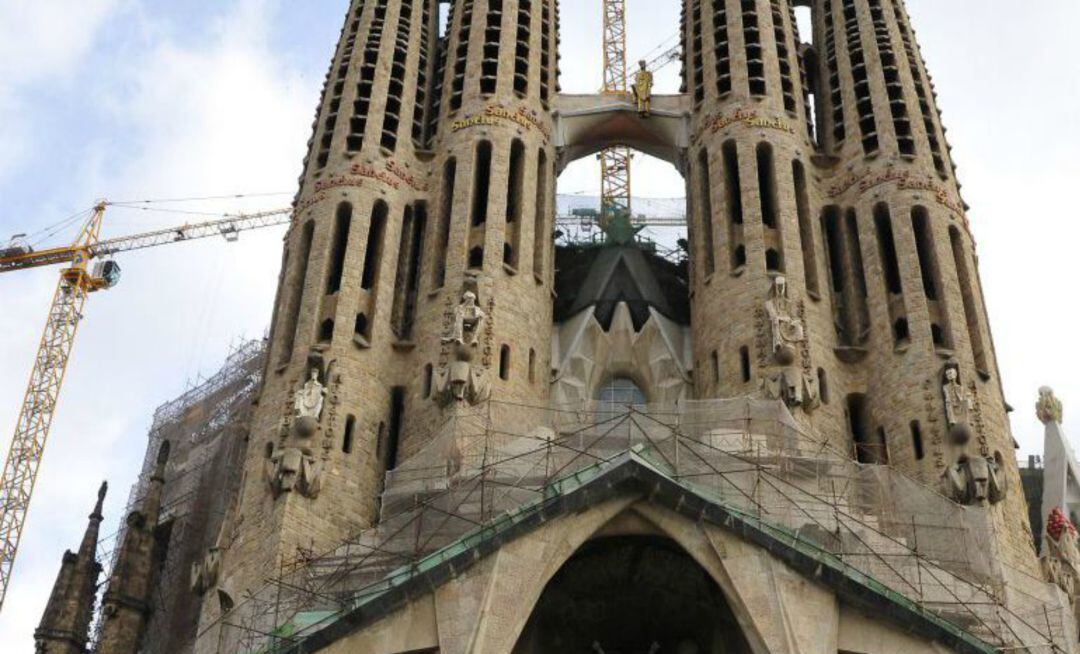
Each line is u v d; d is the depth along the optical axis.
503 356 53.09
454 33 64.69
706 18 64.94
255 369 71.19
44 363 88.25
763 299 53.78
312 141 61.03
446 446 47.22
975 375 51.88
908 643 40.22
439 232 57.28
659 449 43.91
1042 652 43.66
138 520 59.62
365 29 63.38
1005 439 50.72
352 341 52.31
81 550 61.06
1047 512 58.81
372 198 57.00
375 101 60.31
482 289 54.16
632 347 57.88
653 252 64.81
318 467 48.06
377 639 39.84
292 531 46.38
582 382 56.81
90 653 60.91
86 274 92.19
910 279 54.16
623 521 42.09
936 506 45.84
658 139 64.62
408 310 56.28
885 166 57.72
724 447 45.88
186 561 61.91
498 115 60.25
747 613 39.97
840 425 51.62
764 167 59.38
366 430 50.66
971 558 44.53
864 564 43.16
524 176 59.09
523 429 51.41
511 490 44.69
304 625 41.28
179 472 68.00
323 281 53.97
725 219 57.31
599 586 44.41
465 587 40.28
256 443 50.22
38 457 83.44
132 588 57.97
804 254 56.84
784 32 64.12
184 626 60.00
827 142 61.22
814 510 44.16
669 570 43.91
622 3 84.25
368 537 45.72
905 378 51.81
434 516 45.06
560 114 63.66
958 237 56.31
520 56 63.88
